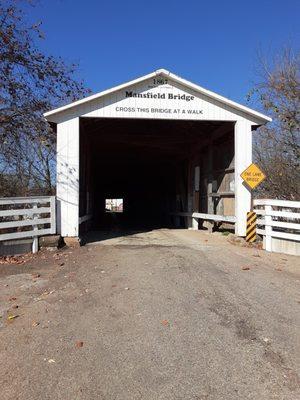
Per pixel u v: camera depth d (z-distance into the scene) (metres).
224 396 4.04
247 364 4.70
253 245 13.25
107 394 4.11
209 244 13.43
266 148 20.56
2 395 4.15
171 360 4.82
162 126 17.55
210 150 17.47
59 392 4.17
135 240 14.45
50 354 5.07
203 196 19.16
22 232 11.71
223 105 14.00
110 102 13.52
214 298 7.16
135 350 5.11
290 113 18.81
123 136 19.31
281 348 5.11
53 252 11.95
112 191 35.72
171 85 13.77
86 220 17.06
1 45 15.54
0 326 6.06
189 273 8.97
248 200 13.91
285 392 4.11
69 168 13.16
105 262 10.35
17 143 17.28
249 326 5.85
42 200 12.24
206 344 5.25
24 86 16.69
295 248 11.95
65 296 7.48
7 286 8.30
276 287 7.96
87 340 5.45
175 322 6.02
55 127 13.97
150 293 7.45
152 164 27.72
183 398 4.02
